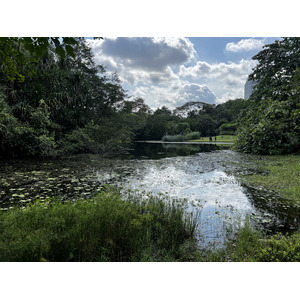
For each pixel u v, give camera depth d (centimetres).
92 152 1391
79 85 1402
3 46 344
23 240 206
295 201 425
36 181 583
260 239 268
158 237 274
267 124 1212
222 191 502
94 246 225
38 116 1034
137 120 2494
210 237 287
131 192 464
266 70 1694
